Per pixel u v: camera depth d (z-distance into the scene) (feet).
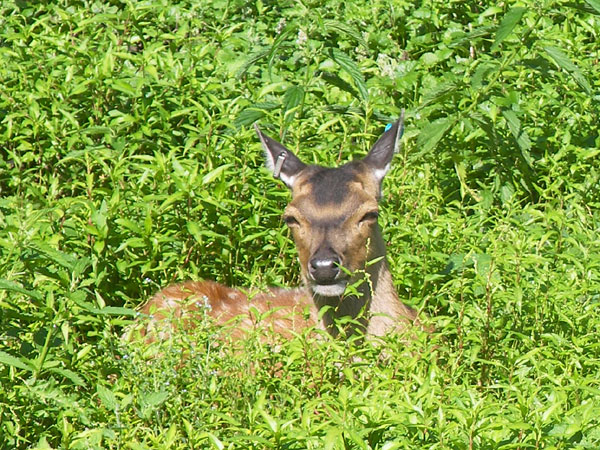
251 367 30.01
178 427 27.22
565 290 34.30
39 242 29.86
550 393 27.63
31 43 51.13
